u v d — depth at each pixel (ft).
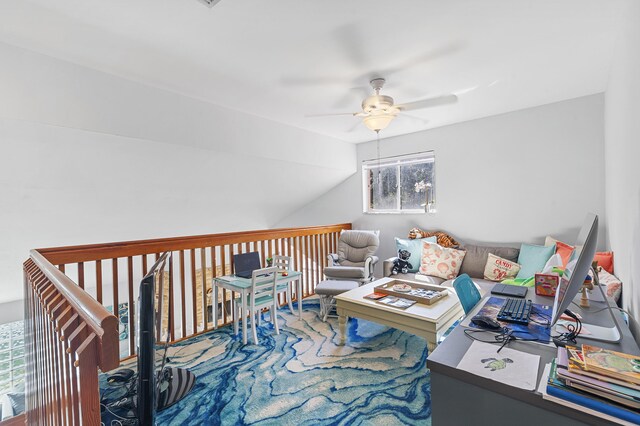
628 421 2.36
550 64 7.75
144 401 5.09
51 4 5.14
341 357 8.07
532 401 2.75
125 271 13.25
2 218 7.84
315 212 18.26
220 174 11.40
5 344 11.86
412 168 14.70
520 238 11.62
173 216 12.12
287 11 5.47
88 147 7.72
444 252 12.09
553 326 4.11
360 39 6.45
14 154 6.82
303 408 6.08
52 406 3.74
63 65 7.02
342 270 11.79
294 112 11.03
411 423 5.59
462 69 7.94
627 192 5.55
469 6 5.45
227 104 10.14
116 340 2.54
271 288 9.65
